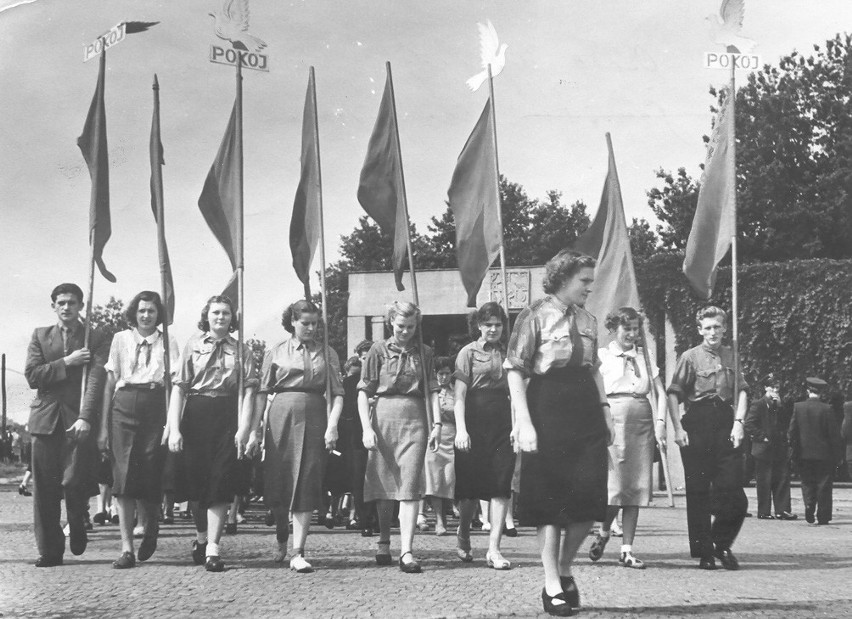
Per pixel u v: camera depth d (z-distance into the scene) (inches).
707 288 304.5
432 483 333.1
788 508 466.0
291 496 233.8
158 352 243.1
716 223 304.3
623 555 249.0
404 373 241.0
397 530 367.6
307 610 173.3
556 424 177.8
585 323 183.3
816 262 434.9
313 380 237.6
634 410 252.4
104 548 279.1
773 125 802.8
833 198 793.6
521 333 181.8
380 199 306.0
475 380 248.2
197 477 232.2
